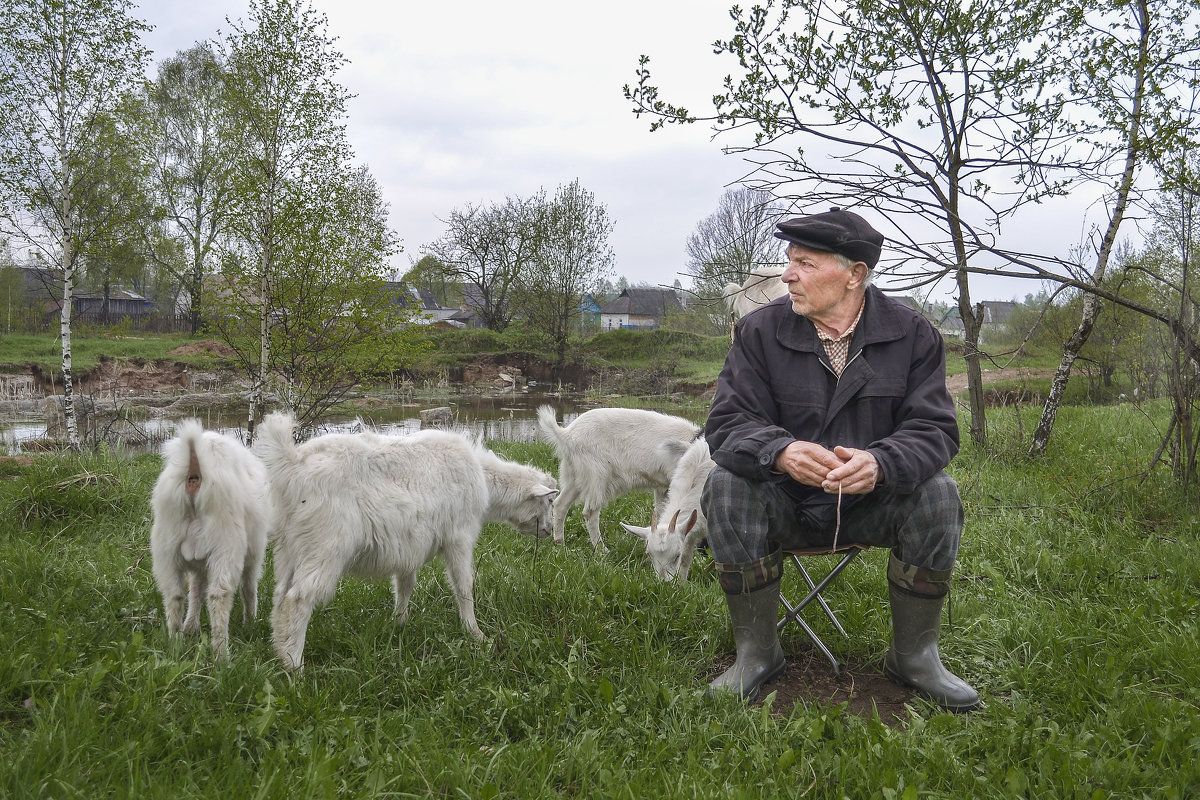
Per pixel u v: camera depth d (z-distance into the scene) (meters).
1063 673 3.17
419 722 2.70
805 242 2.95
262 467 4.13
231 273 11.96
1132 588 4.19
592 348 42.25
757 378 3.10
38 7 11.97
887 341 2.98
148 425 17.84
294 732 2.54
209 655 3.22
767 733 2.63
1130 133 6.09
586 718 2.79
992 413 11.05
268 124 11.96
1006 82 6.68
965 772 2.39
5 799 1.98
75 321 43.56
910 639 3.10
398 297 12.46
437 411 20.08
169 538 3.46
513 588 4.14
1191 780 2.34
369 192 25.27
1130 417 9.79
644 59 6.27
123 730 2.43
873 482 2.70
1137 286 10.20
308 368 12.04
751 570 3.06
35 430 17.12
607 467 6.30
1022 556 4.76
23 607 3.54
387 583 4.40
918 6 6.71
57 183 12.55
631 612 3.91
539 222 41.31
